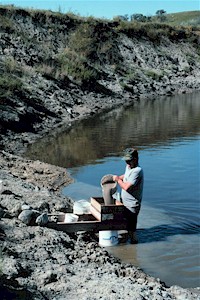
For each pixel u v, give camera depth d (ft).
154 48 153.17
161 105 104.06
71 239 29.27
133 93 118.11
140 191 30.07
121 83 118.83
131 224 30.12
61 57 111.75
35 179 44.21
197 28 179.93
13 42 104.68
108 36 140.36
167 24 170.60
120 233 31.89
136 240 30.37
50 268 23.80
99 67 121.90
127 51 141.59
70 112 84.48
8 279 21.35
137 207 29.96
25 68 93.35
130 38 148.87
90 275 23.56
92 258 26.53
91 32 132.87
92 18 140.26
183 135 68.95
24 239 26.99
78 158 54.60
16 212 30.35
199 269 26.81
